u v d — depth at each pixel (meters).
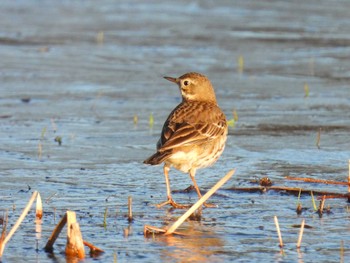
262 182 12.66
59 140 15.29
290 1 33.19
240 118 17.31
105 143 15.26
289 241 10.14
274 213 11.30
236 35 26.94
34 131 16.03
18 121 16.78
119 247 9.90
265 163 13.98
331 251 9.78
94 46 25.06
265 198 12.04
